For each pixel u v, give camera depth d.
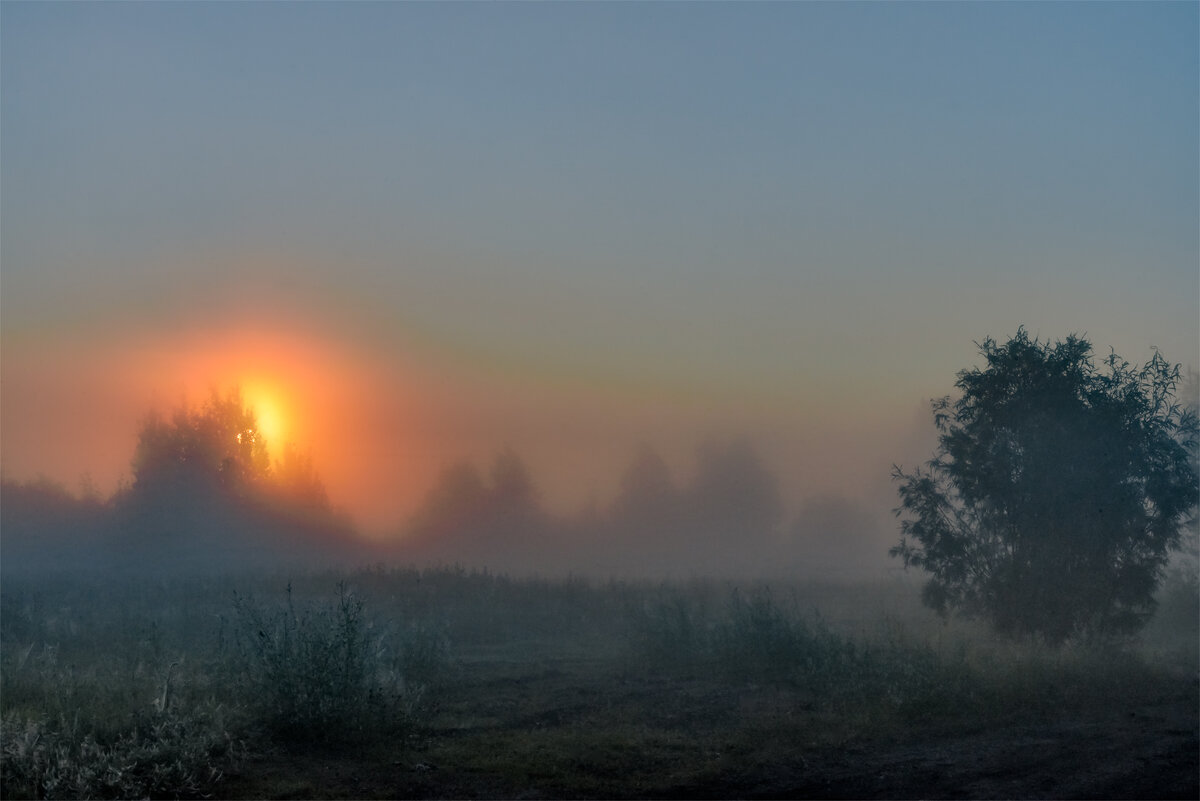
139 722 11.07
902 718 13.87
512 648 23.03
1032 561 19.98
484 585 32.69
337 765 11.16
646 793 10.45
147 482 56.16
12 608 22.16
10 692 12.90
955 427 21.38
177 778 9.87
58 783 9.19
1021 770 11.15
